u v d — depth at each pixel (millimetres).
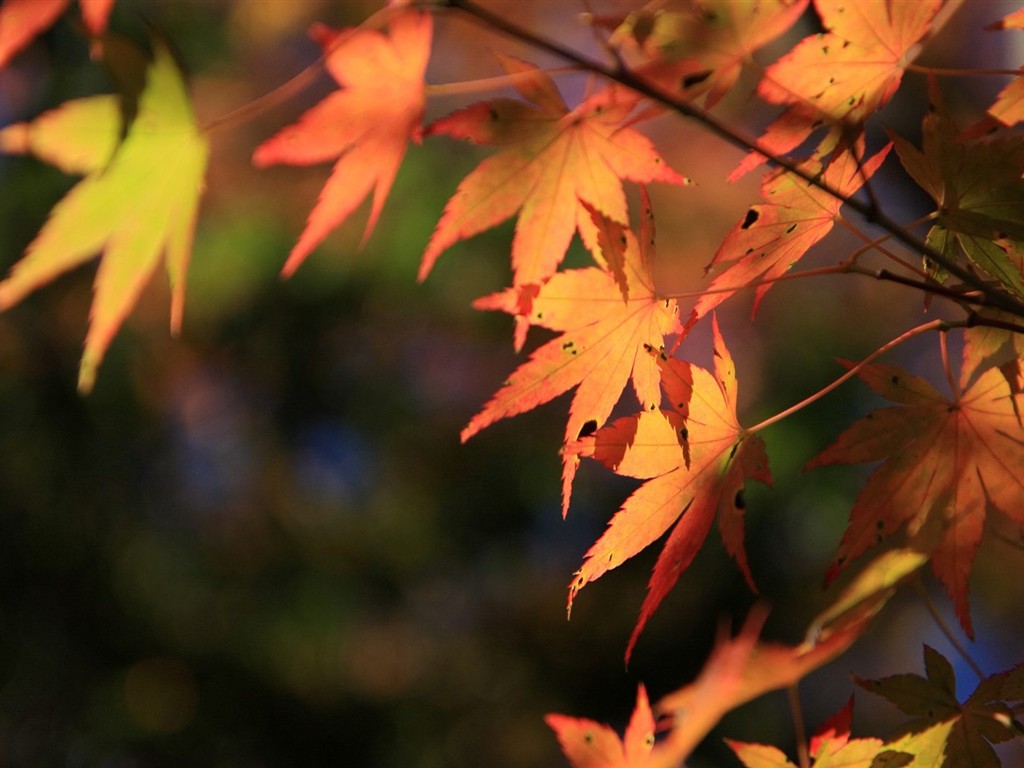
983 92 3660
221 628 8695
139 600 8562
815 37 1128
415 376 8430
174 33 7508
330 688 8836
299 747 8719
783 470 6797
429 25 1071
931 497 1255
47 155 1014
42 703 8273
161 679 8586
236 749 8609
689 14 1072
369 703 8891
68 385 8062
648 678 8555
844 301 6926
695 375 1273
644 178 1215
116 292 1058
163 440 8562
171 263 1077
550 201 1225
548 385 1305
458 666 9109
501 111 1160
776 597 7516
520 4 5496
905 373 1276
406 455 8656
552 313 1280
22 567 8234
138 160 1031
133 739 8422
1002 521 1464
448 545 8852
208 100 7430
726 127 1093
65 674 8367
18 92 7129
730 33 1083
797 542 7266
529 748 8797
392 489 8820
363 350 8273
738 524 1266
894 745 1277
